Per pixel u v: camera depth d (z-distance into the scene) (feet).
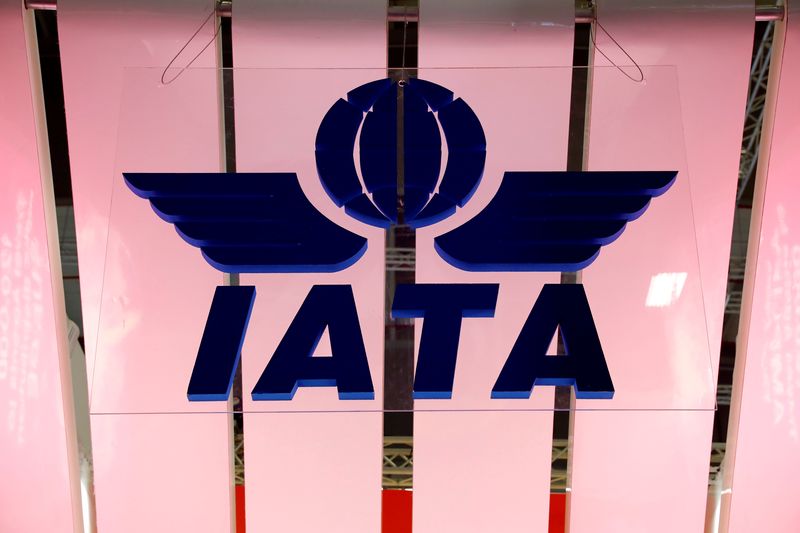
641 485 11.42
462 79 8.07
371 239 7.80
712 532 11.83
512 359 7.55
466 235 7.73
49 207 10.84
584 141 8.75
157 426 11.27
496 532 11.50
